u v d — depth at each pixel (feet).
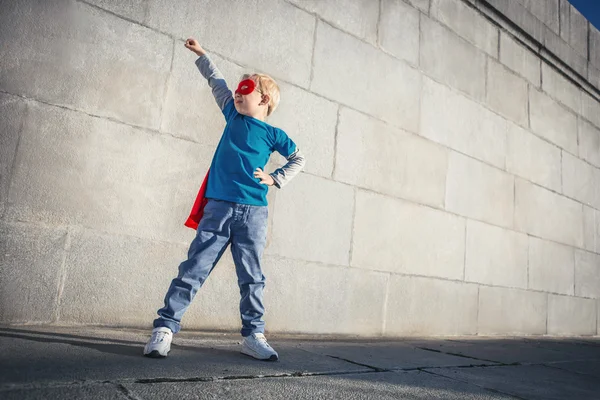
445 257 15.07
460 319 15.29
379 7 14.25
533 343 15.28
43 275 8.46
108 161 9.29
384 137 13.85
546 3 20.26
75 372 5.34
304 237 11.85
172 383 5.42
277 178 7.53
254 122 7.68
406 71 14.73
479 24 17.52
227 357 7.44
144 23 9.94
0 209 8.13
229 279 10.61
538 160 19.21
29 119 8.49
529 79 19.36
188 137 10.31
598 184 22.40
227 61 10.97
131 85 9.67
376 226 13.35
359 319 12.72
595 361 12.21
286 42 12.03
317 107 12.44
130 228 9.45
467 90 16.65
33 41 8.63
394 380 7.11
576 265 20.39
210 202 7.38
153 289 9.62
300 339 11.12
